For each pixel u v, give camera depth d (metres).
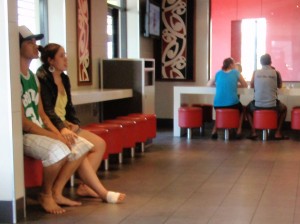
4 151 3.84
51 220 3.91
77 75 6.83
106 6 7.85
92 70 7.38
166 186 4.99
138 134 6.78
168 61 10.03
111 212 4.11
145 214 4.04
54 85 4.56
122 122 6.41
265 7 9.72
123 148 6.51
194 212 4.07
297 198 4.48
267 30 9.75
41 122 4.36
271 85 8.03
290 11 9.56
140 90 7.52
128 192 4.77
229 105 8.21
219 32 9.95
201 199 4.48
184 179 5.29
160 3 9.98
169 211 4.12
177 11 9.95
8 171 3.85
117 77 7.57
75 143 4.34
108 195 4.41
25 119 4.13
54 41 6.43
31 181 4.14
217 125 8.16
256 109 8.12
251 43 9.88
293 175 5.43
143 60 7.46
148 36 9.12
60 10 6.37
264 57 8.16
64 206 4.30
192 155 6.71
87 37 7.13
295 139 8.12
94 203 4.41
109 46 8.63
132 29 8.93
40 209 4.24
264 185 4.98
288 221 3.81
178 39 9.99
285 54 9.67
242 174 5.50
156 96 10.15
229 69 8.27
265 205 4.26
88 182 4.46
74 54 6.71
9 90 3.79
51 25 6.41
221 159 6.41
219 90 8.22
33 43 4.19
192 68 10.00
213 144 7.67
